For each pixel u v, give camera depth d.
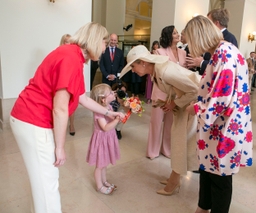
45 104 1.21
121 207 1.86
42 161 1.25
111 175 2.35
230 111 1.25
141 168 2.52
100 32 1.30
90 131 3.58
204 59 2.27
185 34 1.40
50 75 1.17
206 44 1.32
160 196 2.03
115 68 4.46
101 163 1.92
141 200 1.96
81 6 3.88
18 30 3.33
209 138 1.36
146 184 2.21
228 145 1.29
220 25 2.06
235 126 1.27
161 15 6.05
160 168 2.53
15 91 3.48
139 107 1.81
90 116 4.35
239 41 8.91
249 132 1.36
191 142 1.82
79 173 2.34
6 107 3.42
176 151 1.87
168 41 2.45
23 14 3.33
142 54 1.73
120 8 10.79
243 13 8.66
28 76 3.54
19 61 3.43
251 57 8.56
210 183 1.55
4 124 3.44
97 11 10.27
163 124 2.82
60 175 2.29
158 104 1.95
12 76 3.41
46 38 3.60
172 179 1.99
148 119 4.40
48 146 1.25
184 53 2.50
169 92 1.86
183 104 1.72
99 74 8.47
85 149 2.92
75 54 1.21
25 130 1.21
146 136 3.52
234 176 2.39
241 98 1.26
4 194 1.96
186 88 1.66
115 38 4.43
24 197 1.94
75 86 1.19
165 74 1.69
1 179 2.19
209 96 1.26
